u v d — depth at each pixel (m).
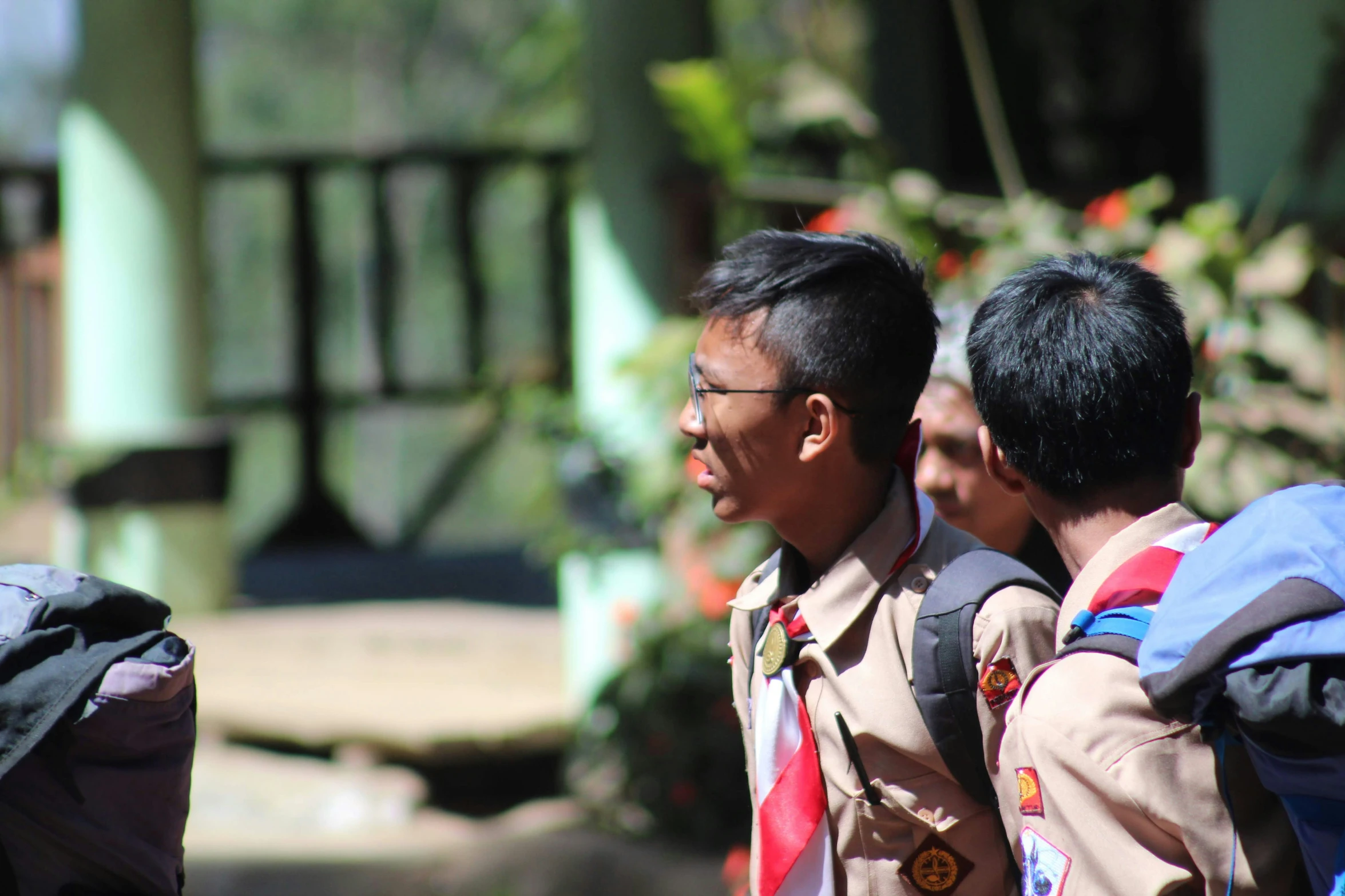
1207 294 13.13
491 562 36.44
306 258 36.69
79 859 5.43
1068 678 4.94
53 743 5.32
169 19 27.31
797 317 5.79
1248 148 14.89
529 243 73.00
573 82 54.16
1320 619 4.34
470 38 82.06
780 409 5.85
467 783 20.53
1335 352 14.32
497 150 36.72
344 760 20.59
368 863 17.62
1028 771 4.94
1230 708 4.48
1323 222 14.07
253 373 84.00
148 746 5.50
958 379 7.43
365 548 37.81
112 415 27.53
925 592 5.81
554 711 20.94
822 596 5.88
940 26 27.61
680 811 17.34
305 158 36.31
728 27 53.41
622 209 20.64
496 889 16.58
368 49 83.31
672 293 20.45
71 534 27.83
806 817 5.82
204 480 27.89
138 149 27.19
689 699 17.62
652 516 18.17
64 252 31.98
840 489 5.96
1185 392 5.37
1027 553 7.73
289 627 27.14
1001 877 5.70
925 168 27.53
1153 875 4.68
